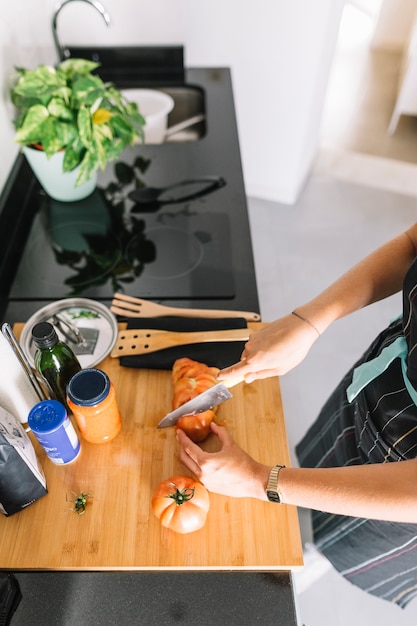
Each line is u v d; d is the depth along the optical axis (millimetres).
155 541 675
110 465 745
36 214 1186
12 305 980
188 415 756
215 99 1551
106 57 1619
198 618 619
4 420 646
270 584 646
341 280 813
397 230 2424
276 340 753
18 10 1232
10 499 660
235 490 671
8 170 1179
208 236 1122
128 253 1085
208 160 1326
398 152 2896
